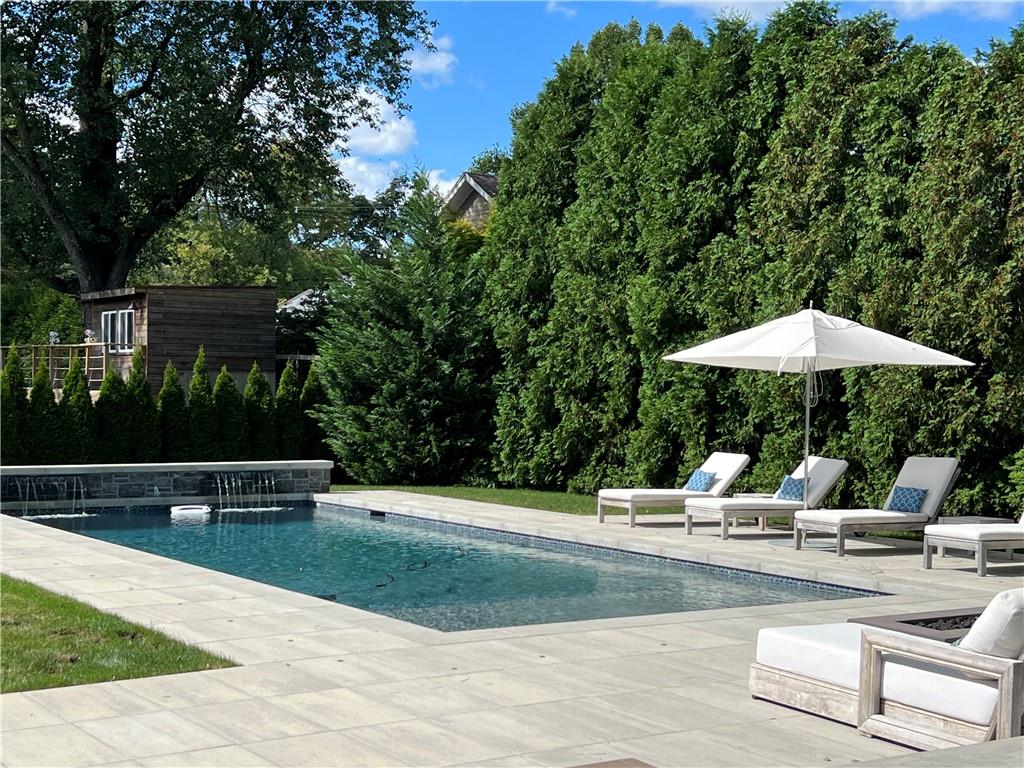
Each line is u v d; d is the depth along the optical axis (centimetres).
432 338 2173
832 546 1280
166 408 2272
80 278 3047
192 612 802
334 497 1869
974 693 495
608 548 1323
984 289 1306
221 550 1360
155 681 598
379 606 980
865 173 1479
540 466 2044
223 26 2916
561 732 516
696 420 1712
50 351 2839
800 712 565
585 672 636
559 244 2034
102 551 1135
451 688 593
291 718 530
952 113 1356
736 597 1018
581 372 1953
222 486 1909
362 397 2253
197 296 2714
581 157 2005
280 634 728
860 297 1440
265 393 2353
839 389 1533
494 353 2217
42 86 2830
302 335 3225
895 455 1438
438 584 1101
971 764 373
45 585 915
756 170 1662
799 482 1374
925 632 545
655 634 752
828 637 573
